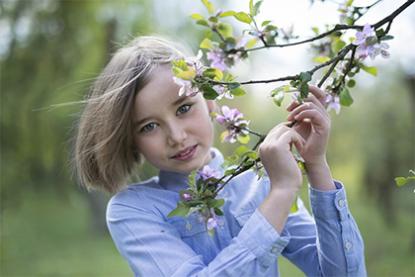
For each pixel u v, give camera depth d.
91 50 6.29
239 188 1.25
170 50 1.23
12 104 6.39
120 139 1.21
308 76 0.90
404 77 6.63
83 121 1.29
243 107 8.44
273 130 1.01
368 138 7.43
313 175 1.06
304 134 1.05
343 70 1.06
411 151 7.12
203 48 1.13
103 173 1.26
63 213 10.82
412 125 7.02
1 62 6.28
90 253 7.97
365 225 7.61
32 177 8.54
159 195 1.23
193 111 1.15
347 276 1.09
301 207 1.29
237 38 1.13
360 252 1.10
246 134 1.08
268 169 0.97
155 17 6.54
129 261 1.15
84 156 1.29
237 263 0.96
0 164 7.36
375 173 7.46
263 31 1.11
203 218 0.96
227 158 1.00
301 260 1.24
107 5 6.39
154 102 1.13
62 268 6.89
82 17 6.29
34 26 6.16
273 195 0.96
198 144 1.15
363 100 7.44
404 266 5.96
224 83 0.92
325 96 1.03
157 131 1.16
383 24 0.94
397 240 6.85
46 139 6.72
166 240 1.12
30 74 6.31
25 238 8.92
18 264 7.23
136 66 1.19
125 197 1.23
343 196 1.07
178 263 1.07
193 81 0.93
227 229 1.20
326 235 1.08
